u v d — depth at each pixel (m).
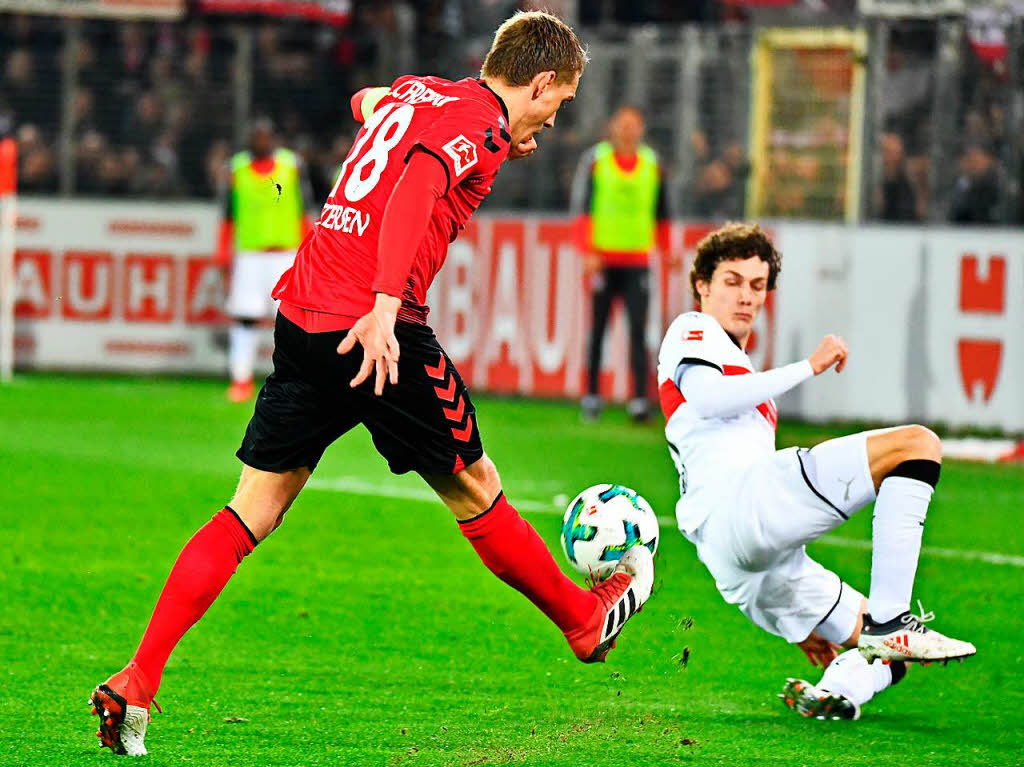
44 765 14.31
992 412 43.41
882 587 15.27
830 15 51.56
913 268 44.19
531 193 55.28
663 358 16.84
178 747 14.99
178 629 14.48
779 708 17.14
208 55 57.38
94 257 53.66
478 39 58.56
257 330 54.34
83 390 49.03
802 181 52.59
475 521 15.34
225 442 38.44
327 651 19.31
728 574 16.80
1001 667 19.22
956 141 49.06
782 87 52.50
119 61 57.31
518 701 17.17
